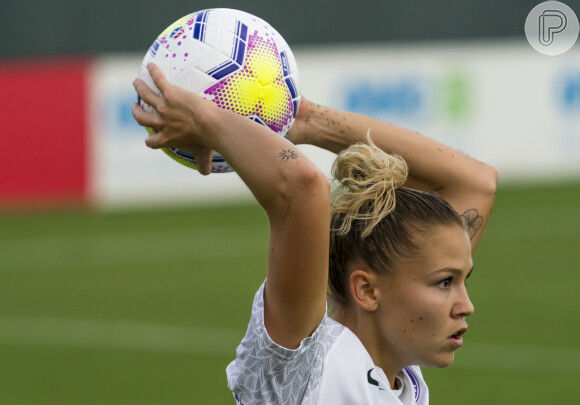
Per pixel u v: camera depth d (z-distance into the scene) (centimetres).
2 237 5206
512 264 4259
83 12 6125
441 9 6556
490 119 6203
